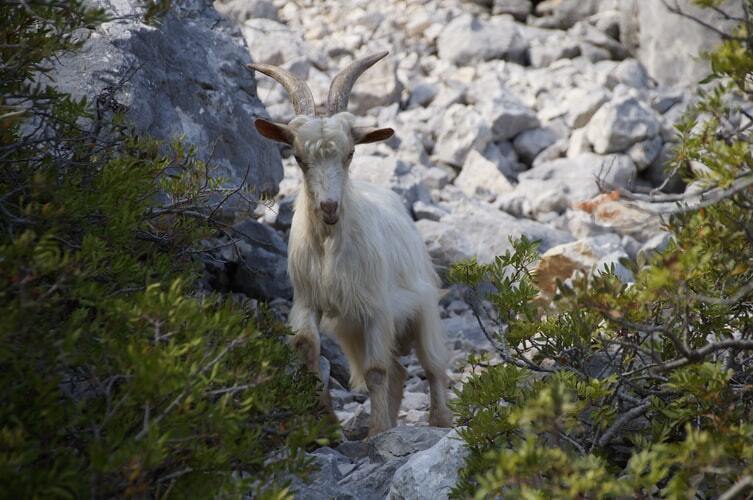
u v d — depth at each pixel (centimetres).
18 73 1495
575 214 3294
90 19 1437
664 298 1377
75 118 1634
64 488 1123
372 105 4066
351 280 1897
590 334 1521
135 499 1152
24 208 1438
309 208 1875
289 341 1939
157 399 1197
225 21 2803
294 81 1966
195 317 1229
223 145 2472
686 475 1136
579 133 3772
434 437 1709
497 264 1752
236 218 2427
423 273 2159
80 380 1333
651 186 3678
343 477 1644
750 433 1193
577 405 1330
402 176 3409
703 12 4003
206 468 1221
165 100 2336
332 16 4709
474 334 2658
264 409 1284
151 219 1742
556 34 4466
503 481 1130
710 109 1343
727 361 1446
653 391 1449
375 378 1923
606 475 1176
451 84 4100
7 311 1134
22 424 1133
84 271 1273
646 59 4250
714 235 1330
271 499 1165
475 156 3662
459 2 4738
